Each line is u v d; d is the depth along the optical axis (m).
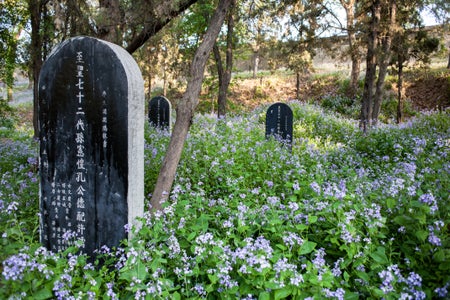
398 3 15.72
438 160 6.01
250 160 7.38
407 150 8.91
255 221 4.18
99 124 4.38
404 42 17.19
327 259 3.77
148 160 7.11
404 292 2.91
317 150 9.72
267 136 11.09
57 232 4.65
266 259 3.20
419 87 25.33
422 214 3.58
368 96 13.77
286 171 6.66
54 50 4.46
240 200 5.09
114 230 4.44
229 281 3.02
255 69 31.59
